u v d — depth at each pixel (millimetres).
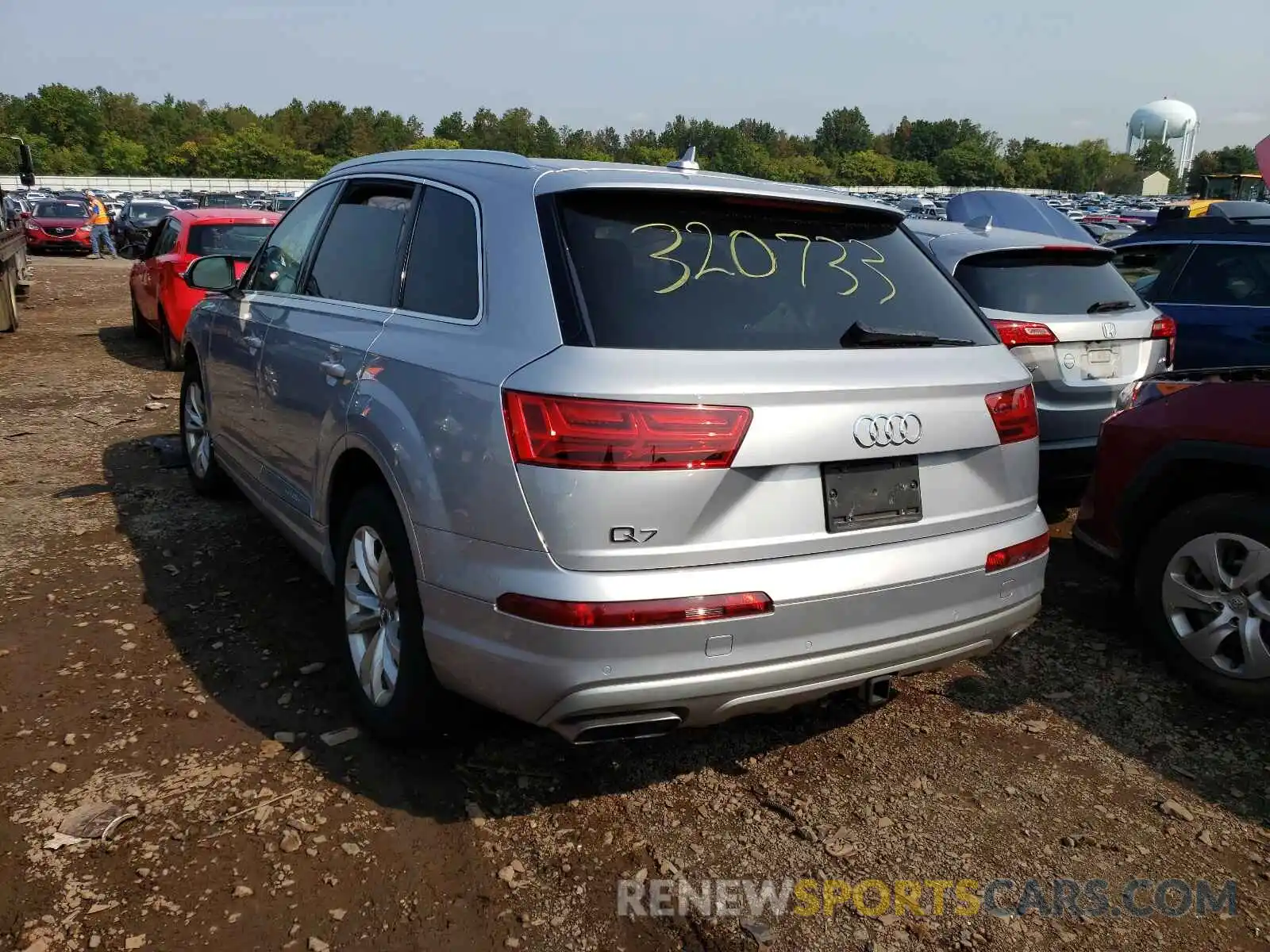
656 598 2520
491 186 3178
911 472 2904
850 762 3385
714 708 2676
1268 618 3635
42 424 8055
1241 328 6301
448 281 3180
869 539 2811
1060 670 4094
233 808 3010
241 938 2506
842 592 2730
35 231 29172
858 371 2795
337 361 3553
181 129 116812
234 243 10594
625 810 3078
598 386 2510
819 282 3047
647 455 2504
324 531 3697
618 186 2936
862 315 3031
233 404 4844
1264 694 3654
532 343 2697
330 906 2623
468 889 2705
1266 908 2730
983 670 4086
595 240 2844
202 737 3383
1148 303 6266
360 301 3695
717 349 2676
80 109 106062
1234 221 6613
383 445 3068
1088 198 80688
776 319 2855
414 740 3287
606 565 2525
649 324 2676
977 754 3455
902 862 2883
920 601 2893
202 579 4746
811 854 2902
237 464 4930
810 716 3686
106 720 3471
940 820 3080
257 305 4586
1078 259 5945
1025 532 3174
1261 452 3730
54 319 14961
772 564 2662
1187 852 2951
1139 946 2588
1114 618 4605
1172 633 3945
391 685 3244
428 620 2891
